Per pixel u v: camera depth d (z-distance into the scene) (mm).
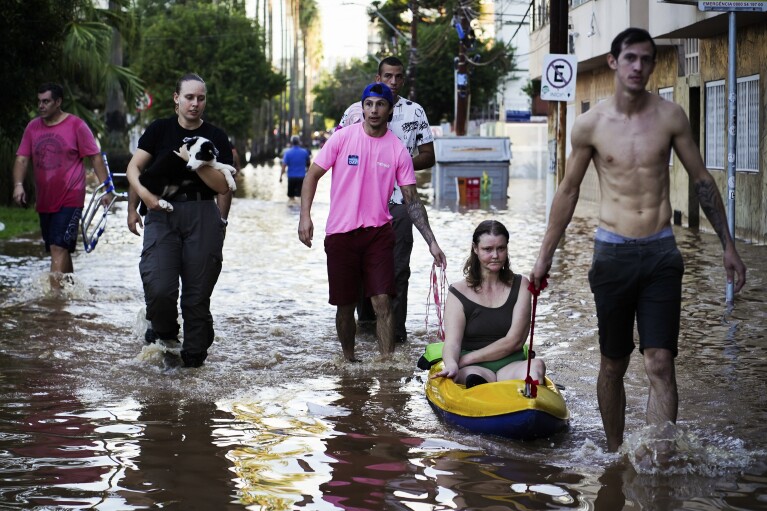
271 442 6270
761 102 17688
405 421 6801
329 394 7578
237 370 8359
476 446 6207
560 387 7332
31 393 7504
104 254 16578
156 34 66312
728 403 7168
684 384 7730
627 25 21859
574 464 5820
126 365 8438
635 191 5801
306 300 12055
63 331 9875
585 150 5934
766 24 17359
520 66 68062
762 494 5281
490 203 30141
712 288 12445
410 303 11812
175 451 6059
